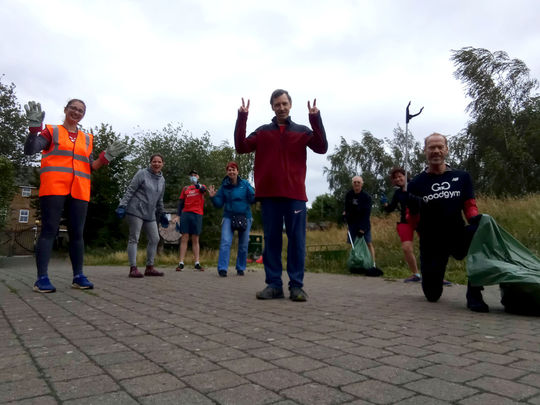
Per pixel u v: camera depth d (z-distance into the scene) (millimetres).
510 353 2170
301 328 2787
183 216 8188
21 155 30188
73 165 4754
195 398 1526
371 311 3553
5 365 1918
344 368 1896
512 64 26969
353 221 7957
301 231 4332
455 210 4102
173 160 21172
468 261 3742
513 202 11203
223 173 21562
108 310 3459
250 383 1689
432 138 4223
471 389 1624
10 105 30641
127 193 6566
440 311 3611
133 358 2043
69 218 4863
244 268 7367
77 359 2021
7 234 26094
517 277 3371
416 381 1720
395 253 8922
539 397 1540
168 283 5715
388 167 36188
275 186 4273
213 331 2674
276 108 4379
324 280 6699
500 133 25844
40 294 4391
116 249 18125
